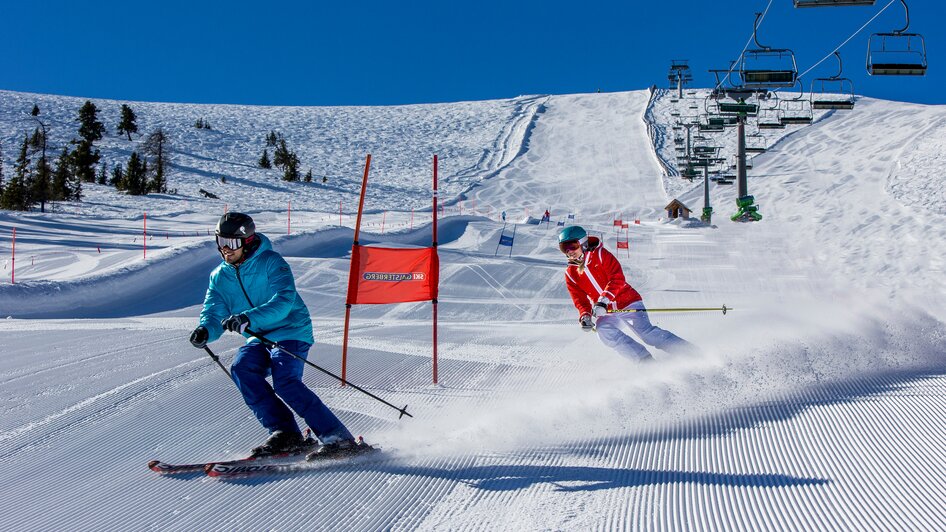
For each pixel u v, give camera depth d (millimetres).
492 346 8547
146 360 7016
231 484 3732
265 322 3906
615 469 3863
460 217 35938
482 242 30672
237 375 4035
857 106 73500
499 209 52906
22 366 6773
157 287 17766
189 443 4484
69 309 15516
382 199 54781
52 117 77750
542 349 8250
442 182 62781
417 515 3277
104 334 9273
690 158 46000
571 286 6461
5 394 5645
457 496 3514
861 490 3350
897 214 34562
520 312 15688
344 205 50531
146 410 5203
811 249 27734
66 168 47438
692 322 9789
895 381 5508
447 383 6297
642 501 3344
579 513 3215
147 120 82938
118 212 42000
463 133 84438
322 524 3193
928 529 2895
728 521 3072
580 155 71000
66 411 5160
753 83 24969
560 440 4480
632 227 38594
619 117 85438
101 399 5488
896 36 15156
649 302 17266
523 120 87625
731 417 4785
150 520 3268
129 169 51250
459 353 7906
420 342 8898
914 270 22625
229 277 4082
